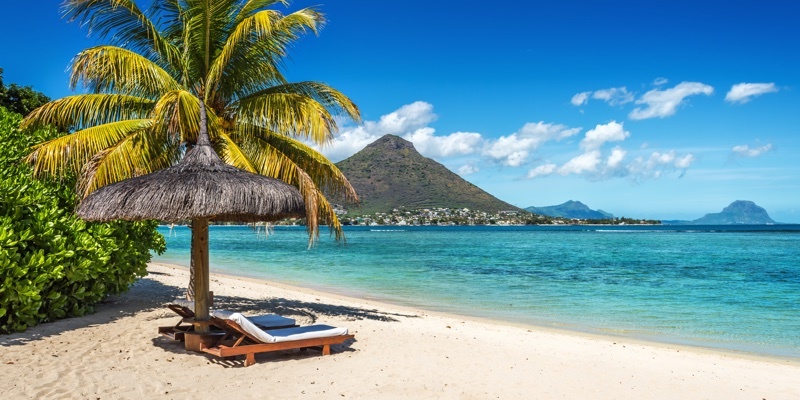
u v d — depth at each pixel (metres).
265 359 7.66
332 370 7.26
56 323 9.17
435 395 6.39
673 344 11.60
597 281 24.19
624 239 84.44
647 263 35.19
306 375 6.94
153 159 9.91
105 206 6.76
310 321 11.75
